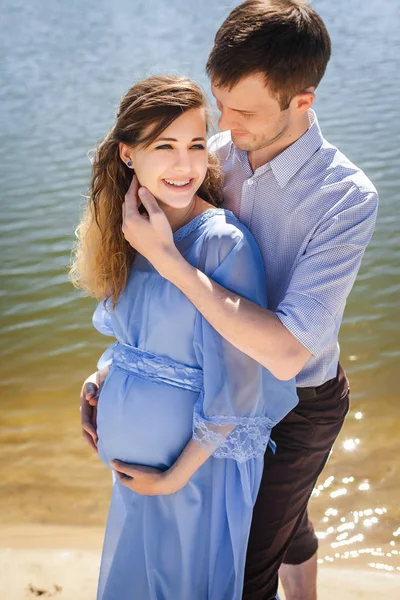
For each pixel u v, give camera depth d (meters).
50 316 6.94
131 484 2.66
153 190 2.55
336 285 2.51
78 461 5.14
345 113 11.05
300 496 2.84
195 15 20.27
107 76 14.37
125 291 2.73
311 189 2.57
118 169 2.66
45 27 19.81
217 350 2.51
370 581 3.92
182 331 2.56
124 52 16.33
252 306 2.46
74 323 6.84
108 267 2.73
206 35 17.62
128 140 2.52
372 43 15.89
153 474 2.62
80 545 4.28
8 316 6.93
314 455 2.84
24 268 7.64
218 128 2.61
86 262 2.83
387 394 5.68
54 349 6.50
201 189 2.76
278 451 2.81
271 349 2.43
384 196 8.42
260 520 2.81
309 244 2.58
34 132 11.30
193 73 14.04
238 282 2.52
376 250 7.52
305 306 2.47
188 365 2.59
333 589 3.84
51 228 8.33
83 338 6.64
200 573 2.70
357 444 5.15
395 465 4.95
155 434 2.61
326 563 4.23
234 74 2.42
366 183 2.56
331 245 2.52
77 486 4.90
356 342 6.32
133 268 2.73
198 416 2.52
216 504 2.64
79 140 10.84
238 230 2.55
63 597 3.67
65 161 10.09
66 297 7.20
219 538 2.66
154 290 2.60
